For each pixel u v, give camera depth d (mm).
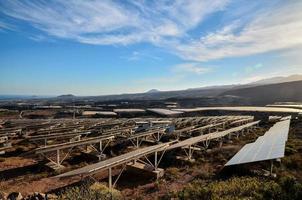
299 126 40344
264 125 51406
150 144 33625
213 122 49125
